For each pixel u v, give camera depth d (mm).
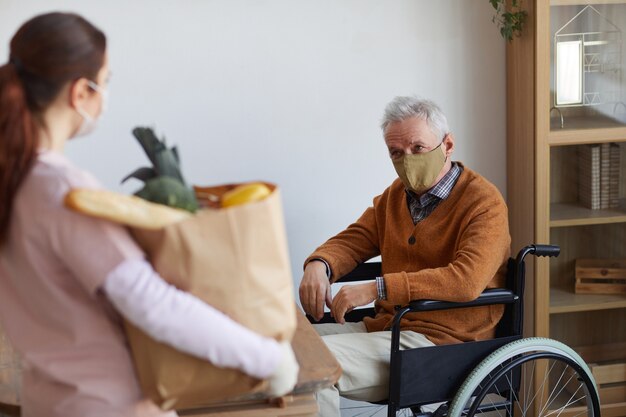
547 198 2877
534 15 2768
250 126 2916
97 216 1149
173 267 1198
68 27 1217
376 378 2309
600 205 2928
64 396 1254
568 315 3004
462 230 2330
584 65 2812
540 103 2807
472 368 2297
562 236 2979
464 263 2230
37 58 1198
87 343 1239
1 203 1197
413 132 2332
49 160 1212
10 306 1268
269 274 1247
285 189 2984
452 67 3018
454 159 3090
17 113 1185
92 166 2838
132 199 1181
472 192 2354
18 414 1629
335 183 3016
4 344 1900
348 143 2996
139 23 2779
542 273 2910
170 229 1179
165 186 1264
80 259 1162
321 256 2535
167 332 1165
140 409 1271
